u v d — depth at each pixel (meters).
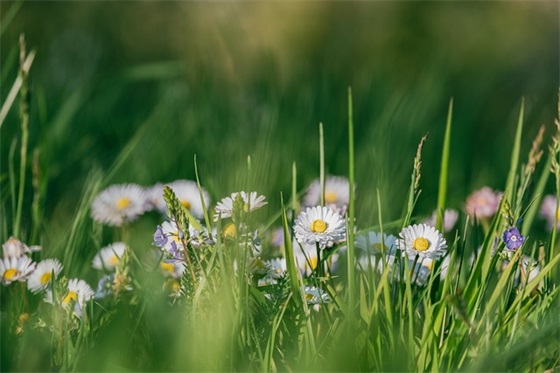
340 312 1.18
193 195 1.33
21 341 1.15
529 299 1.18
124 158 1.42
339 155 1.61
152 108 2.01
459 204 1.49
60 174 1.53
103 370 1.13
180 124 1.80
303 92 1.92
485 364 1.12
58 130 1.62
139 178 1.53
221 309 1.14
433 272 1.18
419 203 1.50
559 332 1.15
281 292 1.15
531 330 1.14
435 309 1.17
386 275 1.15
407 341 1.16
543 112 2.15
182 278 1.16
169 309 1.17
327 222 1.17
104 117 1.89
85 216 1.32
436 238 1.16
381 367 1.13
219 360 1.13
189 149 1.63
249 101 1.91
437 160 1.75
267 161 1.49
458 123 1.91
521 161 1.80
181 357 1.13
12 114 1.67
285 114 1.78
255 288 1.16
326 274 1.22
